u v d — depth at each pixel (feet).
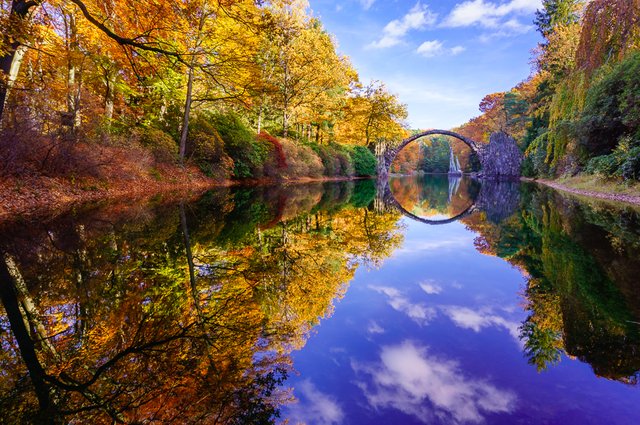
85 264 13.58
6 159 24.68
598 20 35.55
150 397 6.24
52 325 8.79
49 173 29.19
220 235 20.20
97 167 33.83
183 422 5.65
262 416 5.70
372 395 6.31
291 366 7.29
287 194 52.70
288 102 88.17
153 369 7.06
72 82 36.91
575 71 42.16
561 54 83.46
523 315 9.91
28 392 6.32
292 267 14.58
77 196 30.35
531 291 11.96
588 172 55.72
